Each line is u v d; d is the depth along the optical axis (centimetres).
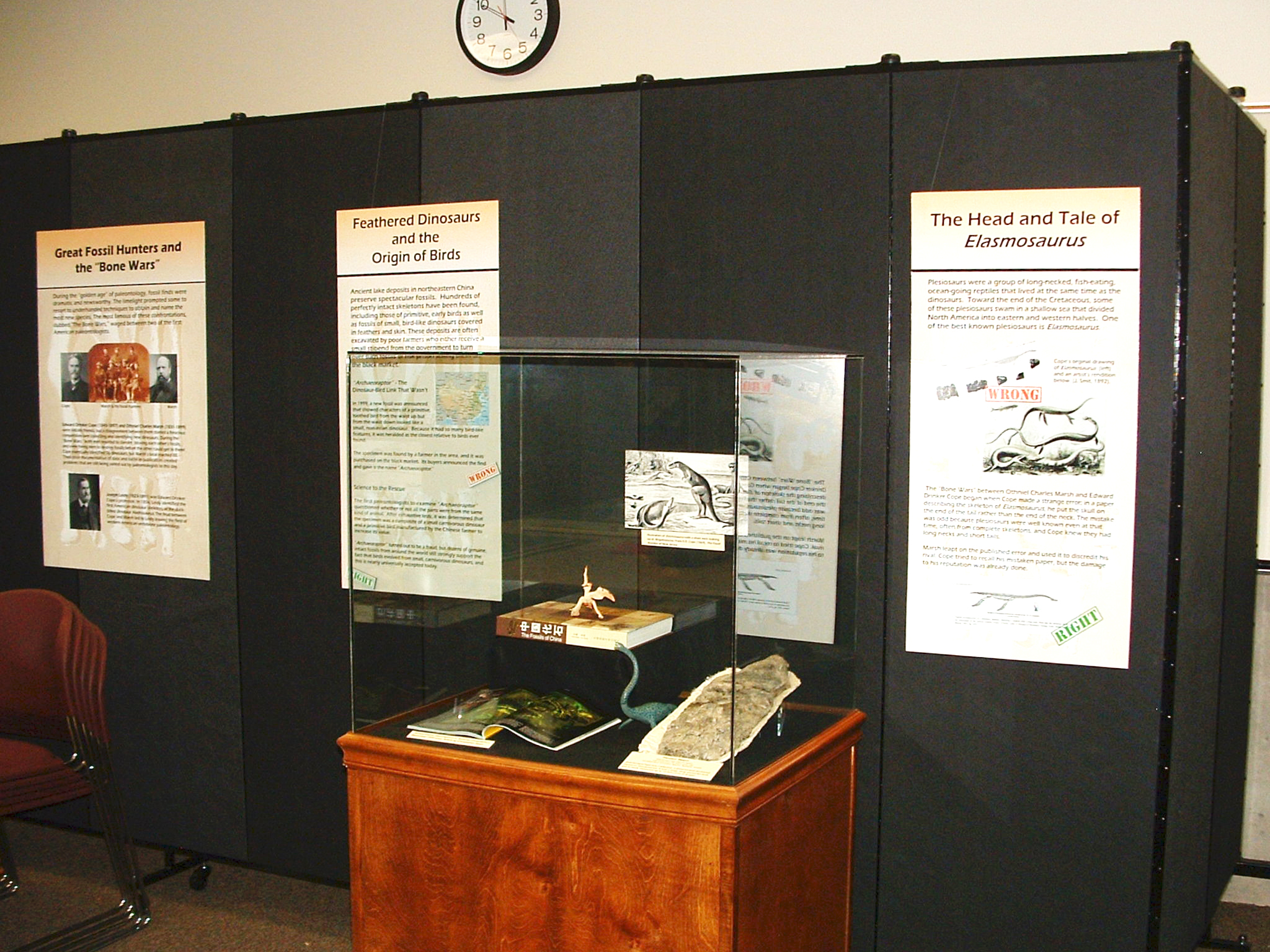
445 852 209
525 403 212
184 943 272
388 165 270
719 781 187
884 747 241
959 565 233
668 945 190
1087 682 227
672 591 195
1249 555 280
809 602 214
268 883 311
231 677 297
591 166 253
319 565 284
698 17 313
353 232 274
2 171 314
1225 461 250
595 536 206
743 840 187
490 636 221
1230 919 290
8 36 402
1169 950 234
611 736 206
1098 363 223
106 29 388
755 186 240
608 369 201
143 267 298
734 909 185
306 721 289
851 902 241
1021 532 229
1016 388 227
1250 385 271
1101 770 228
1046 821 232
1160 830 225
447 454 218
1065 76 221
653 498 195
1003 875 235
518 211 259
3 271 316
